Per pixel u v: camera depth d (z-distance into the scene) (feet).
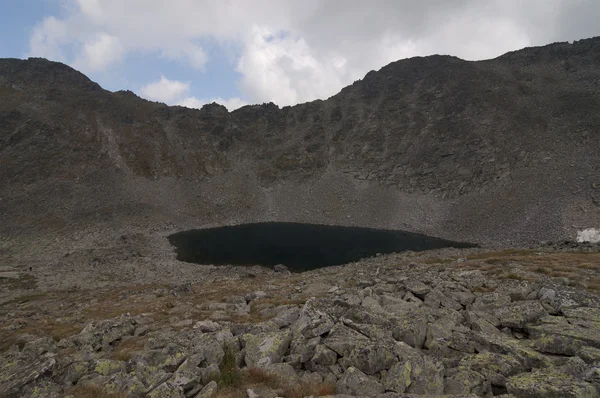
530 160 370.94
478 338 43.78
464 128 456.86
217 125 596.29
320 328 49.65
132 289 153.69
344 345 43.09
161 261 230.07
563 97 433.07
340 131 576.61
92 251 242.58
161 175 468.34
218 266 221.87
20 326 92.27
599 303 55.16
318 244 294.66
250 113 649.20
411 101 564.71
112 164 452.35
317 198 457.27
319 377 38.88
